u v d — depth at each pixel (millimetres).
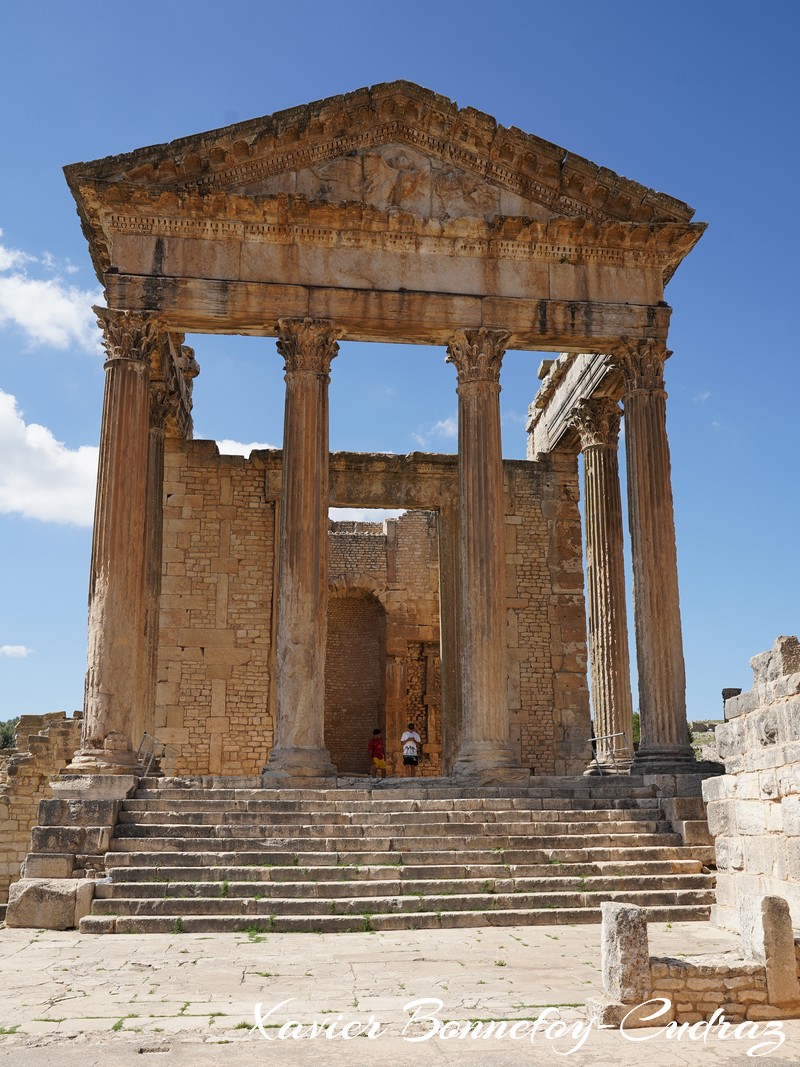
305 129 24516
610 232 25109
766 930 9984
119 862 17172
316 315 23969
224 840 17812
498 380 24531
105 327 23766
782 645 13125
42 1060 8398
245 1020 9688
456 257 24859
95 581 22156
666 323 25297
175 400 29844
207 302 23672
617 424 29672
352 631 41125
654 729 23250
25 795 27953
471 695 22984
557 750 31938
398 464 33156
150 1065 8258
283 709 22203
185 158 23688
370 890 16469
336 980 11492
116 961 12695
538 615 32844
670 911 16172
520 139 24844
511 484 33750
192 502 31578
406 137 25219
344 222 24359
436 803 19906
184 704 30172
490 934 14914
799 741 12516
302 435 23469
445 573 32719
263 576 31359
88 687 21656
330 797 20234
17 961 12727
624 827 19344
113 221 23812
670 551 24234
